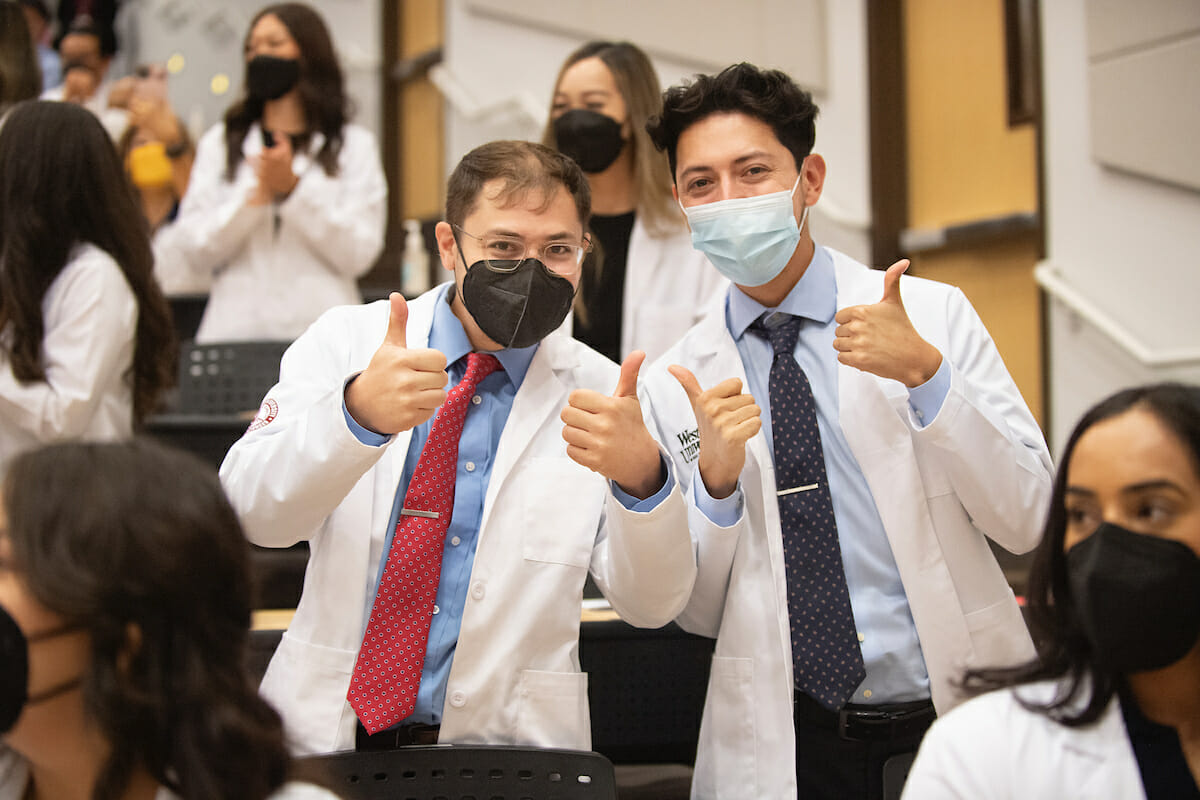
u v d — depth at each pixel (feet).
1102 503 3.40
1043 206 13.79
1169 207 12.09
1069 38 13.32
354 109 10.96
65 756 3.01
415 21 20.11
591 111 8.68
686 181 5.76
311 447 4.71
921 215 17.07
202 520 2.91
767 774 5.22
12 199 7.32
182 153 13.25
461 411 5.22
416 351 4.66
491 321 5.00
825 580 5.35
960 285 16.28
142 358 7.97
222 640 2.95
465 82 18.12
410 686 4.83
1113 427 3.40
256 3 21.38
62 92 14.97
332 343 5.50
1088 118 13.06
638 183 8.75
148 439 3.12
